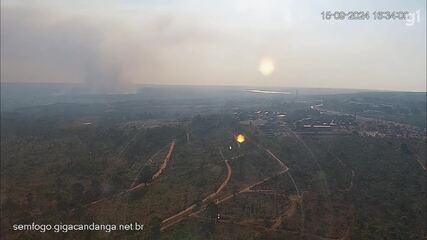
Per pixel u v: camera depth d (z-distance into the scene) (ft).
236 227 406.00
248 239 380.99
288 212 439.63
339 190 505.25
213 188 515.09
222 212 440.04
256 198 476.54
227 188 512.22
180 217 438.40
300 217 428.15
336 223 420.77
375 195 494.18
